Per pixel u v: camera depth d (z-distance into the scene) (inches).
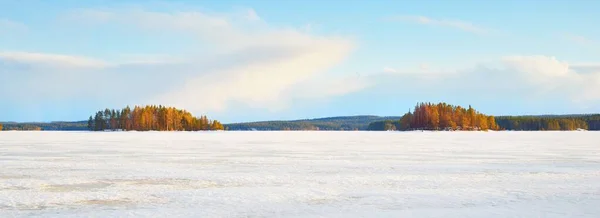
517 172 770.2
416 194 561.3
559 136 2878.9
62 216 451.8
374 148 1441.9
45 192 580.4
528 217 444.8
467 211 470.3
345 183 649.0
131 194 566.6
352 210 476.1
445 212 466.6
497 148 1429.6
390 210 475.5
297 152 1250.6
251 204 506.0
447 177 709.3
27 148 1428.4
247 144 1727.4
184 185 636.1
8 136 2822.3
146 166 874.8
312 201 521.0
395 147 1502.2
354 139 2309.3
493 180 676.1
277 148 1444.4
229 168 838.5
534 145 1614.2
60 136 2878.9
